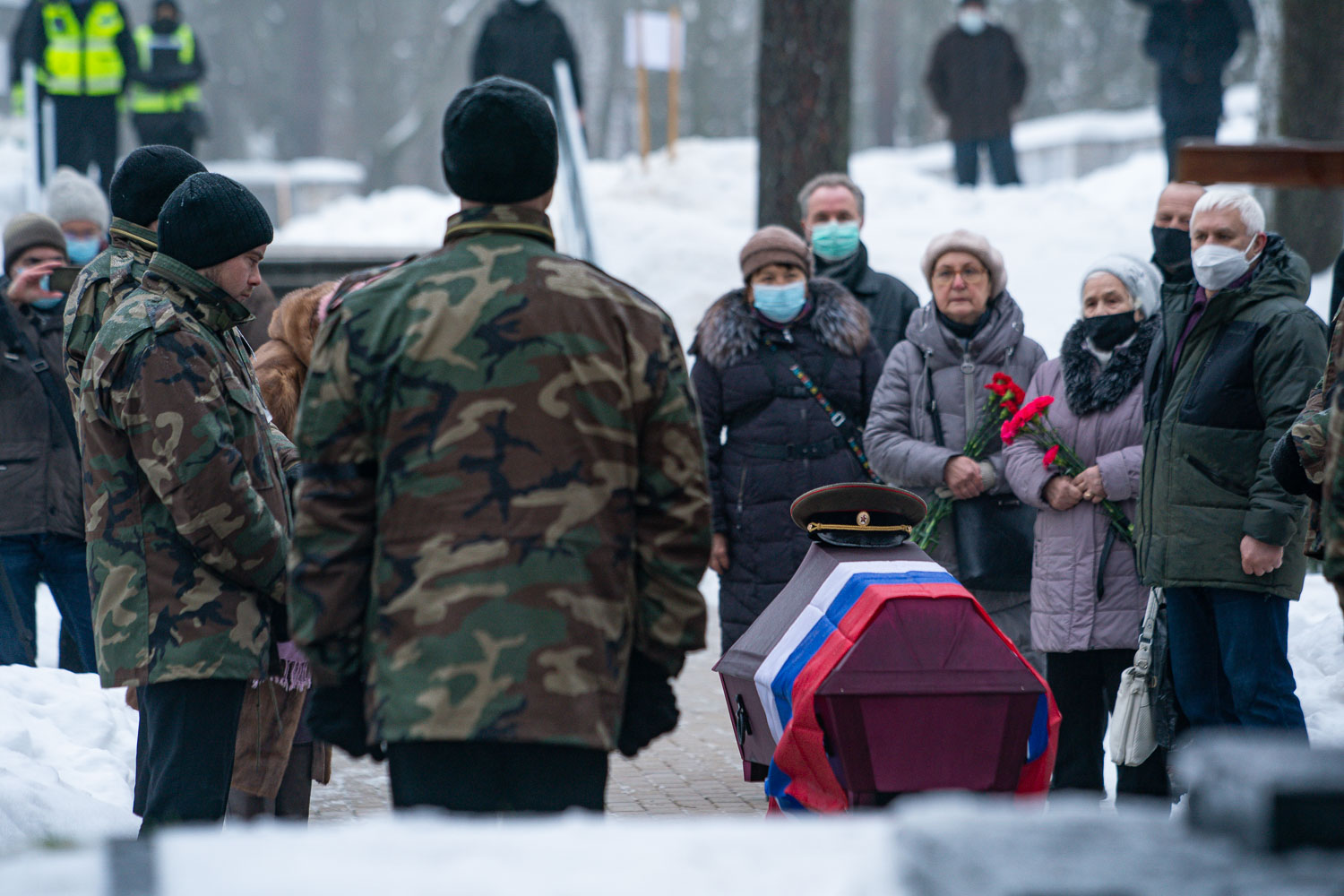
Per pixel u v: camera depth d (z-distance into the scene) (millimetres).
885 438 12945
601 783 6418
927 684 8695
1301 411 10070
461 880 3238
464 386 6312
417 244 38938
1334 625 15312
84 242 16922
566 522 6254
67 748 12398
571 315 6445
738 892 3182
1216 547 10492
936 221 37531
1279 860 2955
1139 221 37844
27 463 14102
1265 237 10625
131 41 36156
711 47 115750
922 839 3191
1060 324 31391
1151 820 3305
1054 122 71125
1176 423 10680
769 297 13273
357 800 12688
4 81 54438
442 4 120188
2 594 14125
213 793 8797
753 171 41750
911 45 117812
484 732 6027
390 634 6234
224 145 115312
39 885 3250
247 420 9016
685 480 6645
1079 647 11469
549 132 6742
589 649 6219
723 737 15133
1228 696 11000
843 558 9938
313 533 6438
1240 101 61219
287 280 27547
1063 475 11672
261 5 117062
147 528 8781
